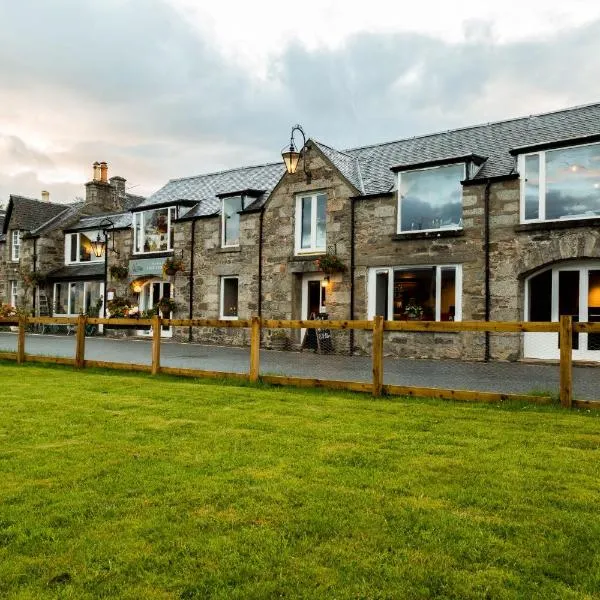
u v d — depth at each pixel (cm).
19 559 325
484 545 341
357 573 309
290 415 708
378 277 1684
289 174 1884
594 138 1345
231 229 2091
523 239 1434
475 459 512
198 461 505
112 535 354
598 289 1382
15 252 3241
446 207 1584
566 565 318
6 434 605
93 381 1012
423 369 1240
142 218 2461
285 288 1886
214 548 336
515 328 756
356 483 448
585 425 638
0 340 2156
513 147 1585
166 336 2314
